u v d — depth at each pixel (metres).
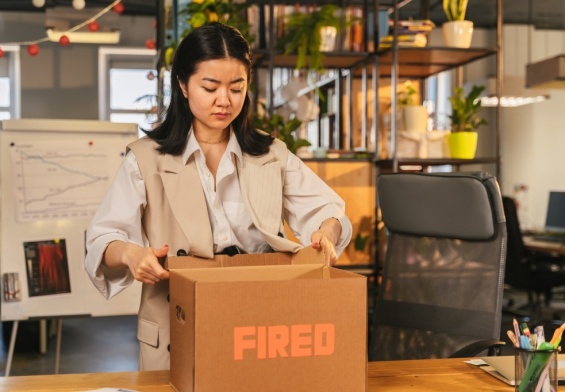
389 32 4.82
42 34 9.52
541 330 1.36
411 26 4.65
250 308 1.20
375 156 4.74
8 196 3.30
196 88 1.62
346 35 4.84
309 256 1.56
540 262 6.27
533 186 10.10
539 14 10.02
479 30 10.45
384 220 2.43
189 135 1.71
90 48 9.66
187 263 1.47
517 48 10.44
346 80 5.48
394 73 4.58
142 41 9.83
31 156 3.33
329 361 1.24
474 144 4.79
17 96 9.55
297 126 4.56
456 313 2.19
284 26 4.72
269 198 1.76
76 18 6.57
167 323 1.64
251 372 1.21
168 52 4.23
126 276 1.64
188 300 1.21
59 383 1.45
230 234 1.71
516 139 10.05
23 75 9.48
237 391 1.20
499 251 2.15
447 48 4.62
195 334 1.18
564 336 3.53
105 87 9.80
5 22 9.44
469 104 4.89
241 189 1.74
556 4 9.48
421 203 2.29
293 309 1.22
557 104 10.15
